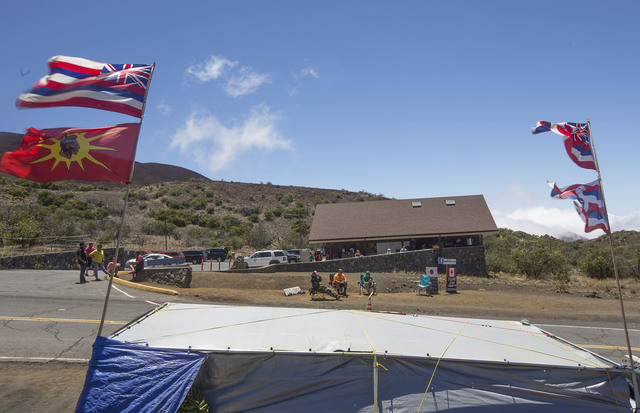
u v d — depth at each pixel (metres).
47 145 7.22
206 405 6.60
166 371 6.57
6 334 11.88
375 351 6.95
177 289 19.86
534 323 16.52
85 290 18.59
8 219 35.38
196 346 6.95
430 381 6.74
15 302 15.45
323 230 39.34
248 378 6.74
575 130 8.95
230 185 103.19
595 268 31.50
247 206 84.06
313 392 6.71
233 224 68.69
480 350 7.27
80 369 9.87
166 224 55.50
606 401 6.71
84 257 20.62
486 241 51.31
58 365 10.05
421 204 41.34
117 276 23.06
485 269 34.31
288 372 6.76
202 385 6.73
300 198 99.62
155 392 6.43
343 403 6.66
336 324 8.25
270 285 22.23
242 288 21.88
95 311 14.84
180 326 7.93
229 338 7.32
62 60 7.46
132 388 6.44
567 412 6.65
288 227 73.00
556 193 8.96
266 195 98.75
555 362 6.99
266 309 9.32
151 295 18.23
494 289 24.88
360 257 30.61
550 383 6.76
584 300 21.42
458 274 33.56
